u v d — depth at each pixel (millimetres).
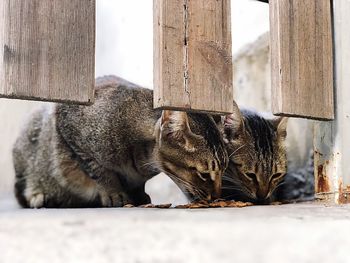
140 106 814
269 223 428
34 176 875
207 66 582
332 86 691
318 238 375
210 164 774
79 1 539
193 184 784
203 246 345
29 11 515
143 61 1203
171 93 563
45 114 865
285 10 650
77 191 850
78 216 504
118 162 810
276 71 647
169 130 777
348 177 696
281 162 842
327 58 687
